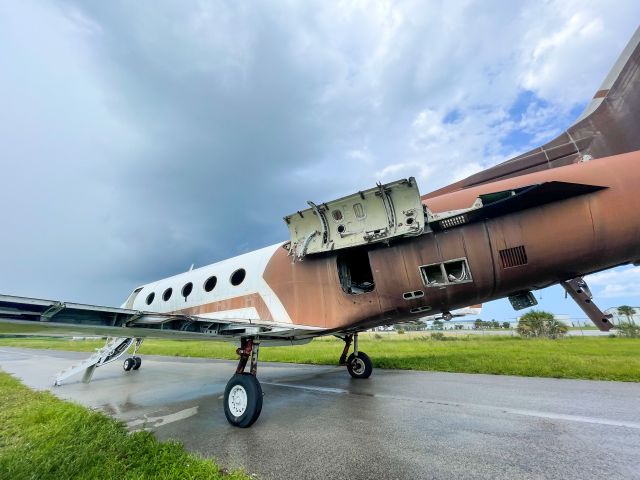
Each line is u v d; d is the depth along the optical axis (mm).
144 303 11180
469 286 5312
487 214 5117
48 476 3100
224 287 8156
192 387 8406
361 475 3025
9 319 3354
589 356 10750
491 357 10938
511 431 4125
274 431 4449
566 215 4727
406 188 5270
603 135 5449
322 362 12688
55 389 8617
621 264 4906
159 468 3174
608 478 2883
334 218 6062
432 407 5391
